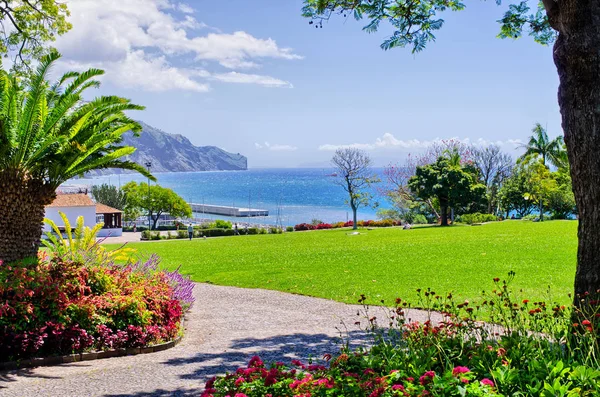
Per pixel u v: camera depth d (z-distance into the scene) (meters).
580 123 5.82
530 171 60.53
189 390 6.01
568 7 5.81
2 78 12.01
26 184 12.36
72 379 6.72
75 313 8.50
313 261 22.95
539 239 26.80
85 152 12.58
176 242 45.53
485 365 4.47
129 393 5.97
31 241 12.52
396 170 66.38
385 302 13.02
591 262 5.80
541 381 3.87
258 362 4.86
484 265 18.41
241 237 50.81
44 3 15.02
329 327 10.41
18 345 7.69
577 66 5.80
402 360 4.71
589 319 5.25
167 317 9.83
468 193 52.06
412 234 38.53
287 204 148.62
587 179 5.80
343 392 3.97
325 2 9.91
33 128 12.59
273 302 14.16
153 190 75.19
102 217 64.75
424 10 10.38
